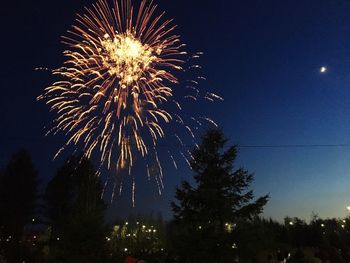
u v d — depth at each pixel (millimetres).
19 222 44750
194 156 19469
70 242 18375
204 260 17328
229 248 17719
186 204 18953
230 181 18953
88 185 22203
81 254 18203
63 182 43656
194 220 18656
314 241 27906
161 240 29391
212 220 18547
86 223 18578
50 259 19062
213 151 19312
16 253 23281
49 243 24531
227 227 18859
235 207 18891
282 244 26766
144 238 29875
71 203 42844
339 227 31828
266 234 22906
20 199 45219
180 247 17797
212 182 19000
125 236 29984
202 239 17781
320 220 32219
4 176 46281
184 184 19188
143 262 13742
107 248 19375
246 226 18891
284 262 19219
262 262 19281
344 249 25125
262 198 18812
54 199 43938
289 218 32531
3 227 42719
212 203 18391
